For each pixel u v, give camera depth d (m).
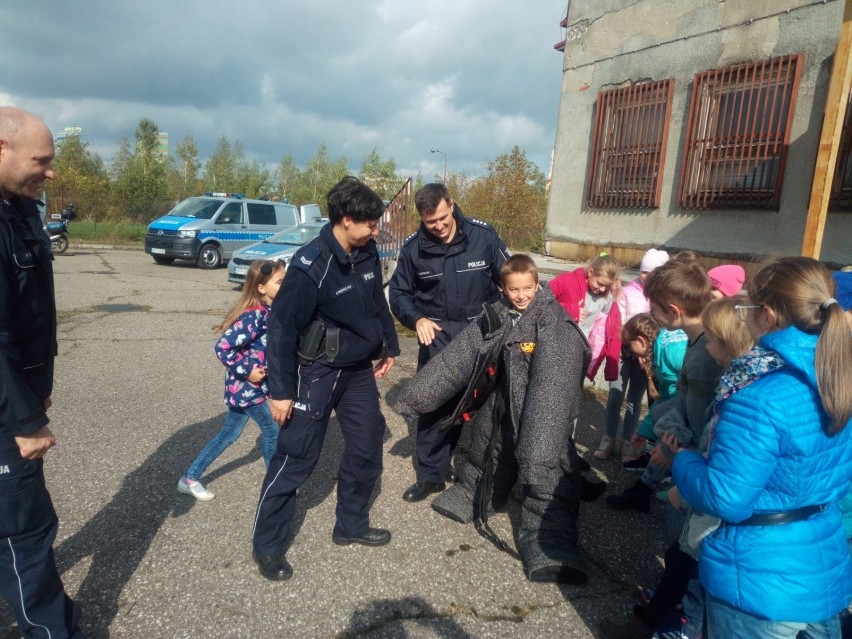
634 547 3.19
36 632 2.11
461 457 4.27
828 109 5.64
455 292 3.56
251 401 3.32
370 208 2.65
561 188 13.03
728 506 1.64
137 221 29.25
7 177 1.95
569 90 12.74
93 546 2.97
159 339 7.40
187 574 2.78
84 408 4.91
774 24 9.04
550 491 3.00
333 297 2.73
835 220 8.40
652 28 10.85
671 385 3.24
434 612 2.59
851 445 1.72
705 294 2.63
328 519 3.34
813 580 1.67
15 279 2.04
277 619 2.50
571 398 2.91
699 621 2.28
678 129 10.47
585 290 4.20
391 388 5.71
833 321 1.61
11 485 1.98
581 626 2.55
